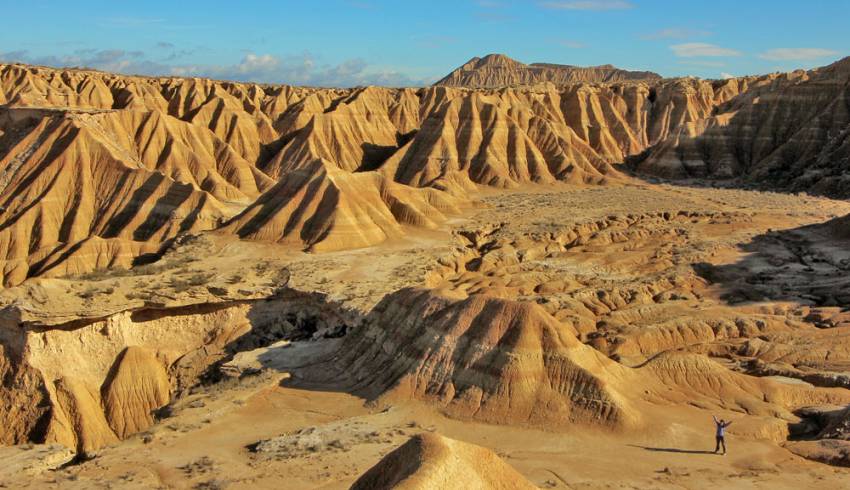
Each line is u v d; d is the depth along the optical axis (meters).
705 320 62.12
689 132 167.88
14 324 52.78
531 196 133.00
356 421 41.47
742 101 186.62
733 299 70.62
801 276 77.81
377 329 51.59
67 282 60.41
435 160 148.38
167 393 56.59
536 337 43.44
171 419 43.91
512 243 92.69
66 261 83.44
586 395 40.84
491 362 43.22
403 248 84.81
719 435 37.28
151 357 57.56
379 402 44.03
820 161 145.12
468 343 44.84
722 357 56.44
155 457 37.94
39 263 88.69
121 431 53.69
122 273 72.19
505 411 41.03
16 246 93.50
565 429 39.41
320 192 87.00
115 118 122.06
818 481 33.22
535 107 180.50
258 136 162.88
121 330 57.44
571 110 186.25
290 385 48.84
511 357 42.72
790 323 61.91
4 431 50.00
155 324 59.97
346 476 33.81
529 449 37.50
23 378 51.69
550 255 89.56
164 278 67.25
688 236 97.75
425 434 24.48
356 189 91.81
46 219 96.81
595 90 198.38
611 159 175.62
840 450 36.28
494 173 145.88
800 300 69.50
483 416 41.06
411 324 48.88
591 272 81.62
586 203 123.50
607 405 40.12
